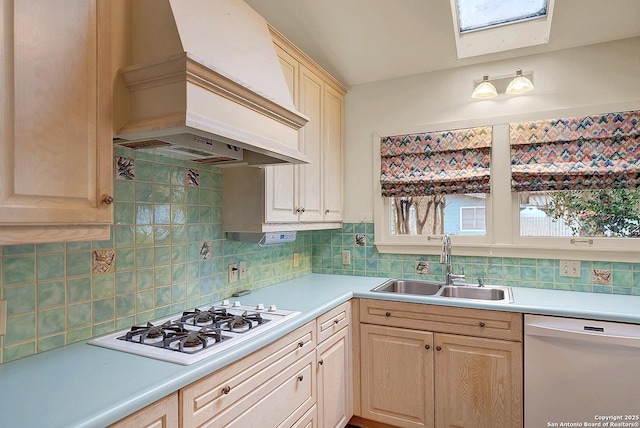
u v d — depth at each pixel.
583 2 2.03
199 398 1.13
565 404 1.82
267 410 1.43
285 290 2.34
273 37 1.95
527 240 2.43
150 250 1.65
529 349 1.89
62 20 0.96
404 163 2.77
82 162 1.00
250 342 1.34
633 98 2.18
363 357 2.30
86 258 1.39
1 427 0.80
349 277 2.86
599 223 2.30
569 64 2.32
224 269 2.09
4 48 0.84
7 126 0.84
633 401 1.71
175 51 1.11
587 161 2.26
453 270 2.63
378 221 2.84
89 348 1.29
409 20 2.29
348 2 2.21
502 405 1.96
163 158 1.72
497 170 2.49
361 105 2.91
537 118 2.38
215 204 2.04
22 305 1.21
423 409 2.14
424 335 2.14
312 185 2.41
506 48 2.40
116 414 0.89
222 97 1.23
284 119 1.57
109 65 1.08
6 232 0.85
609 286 2.23
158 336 1.41
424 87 2.72
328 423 1.98
